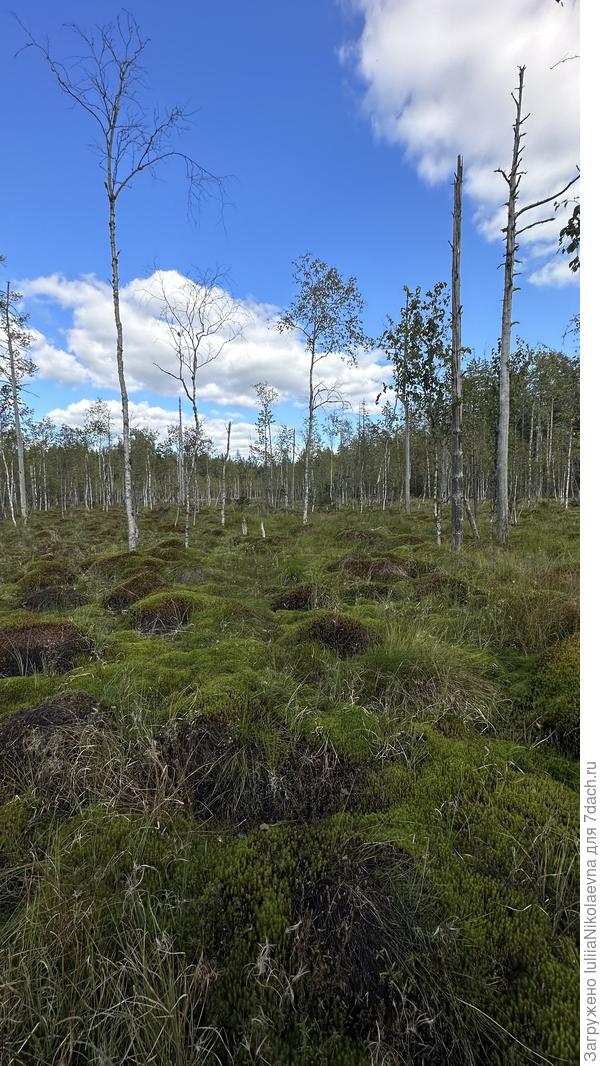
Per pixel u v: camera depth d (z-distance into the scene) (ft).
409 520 58.85
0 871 6.20
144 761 8.02
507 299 33.45
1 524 77.10
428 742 8.54
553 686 9.74
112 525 67.36
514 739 8.91
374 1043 4.39
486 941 5.13
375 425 91.09
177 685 10.50
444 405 32.89
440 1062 4.35
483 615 15.08
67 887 5.68
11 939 5.38
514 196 32.32
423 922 5.33
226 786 7.85
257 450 97.81
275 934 5.32
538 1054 4.25
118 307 31.71
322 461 144.05
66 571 26.07
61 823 7.02
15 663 12.49
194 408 38.24
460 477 30.81
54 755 8.04
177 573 23.59
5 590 23.11
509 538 33.71
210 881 6.08
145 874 6.08
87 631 14.64
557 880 5.72
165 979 4.80
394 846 6.28
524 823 6.64
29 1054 4.36
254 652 12.38
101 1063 4.13
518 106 31.07
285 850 6.42
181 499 90.79
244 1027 4.58
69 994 4.71
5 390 68.74
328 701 10.18
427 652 11.39
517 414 50.93
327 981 4.91
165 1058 4.25
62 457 130.82
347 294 51.49
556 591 15.42
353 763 8.16
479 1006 4.61
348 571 22.68
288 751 8.39
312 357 55.83
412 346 32.55
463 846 6.41
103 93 28.45
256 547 36.86
